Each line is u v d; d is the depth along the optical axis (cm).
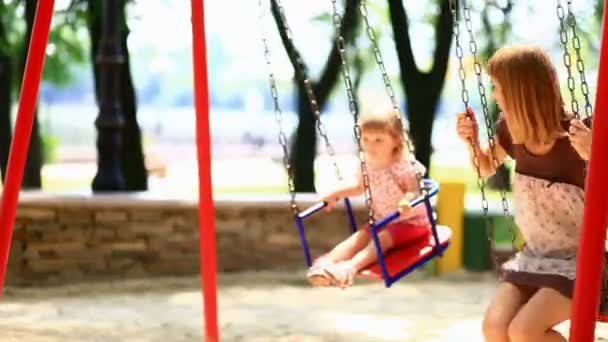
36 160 1670
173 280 1410
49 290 1327
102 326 1072
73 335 1018
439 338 1041
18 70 1717
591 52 1995
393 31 1653
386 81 768
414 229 812
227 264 1477
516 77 655
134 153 1661
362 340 1023
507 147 705
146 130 4816
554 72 662
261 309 1212
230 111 5088
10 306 1199
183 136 4828
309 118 1669
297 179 1680
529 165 671
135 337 1016
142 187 1672
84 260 1395
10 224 759
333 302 1275
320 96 1664
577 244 657
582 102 1892
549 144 659
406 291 1373
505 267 677
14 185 757
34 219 1369
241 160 4294
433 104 1653
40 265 1373
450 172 3158
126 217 1412
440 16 1641
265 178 3328
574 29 669
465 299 1309
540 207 661
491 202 1845
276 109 891
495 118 1778
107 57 1441
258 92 5078
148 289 1345
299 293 1341
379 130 837
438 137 4072
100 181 1465
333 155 888
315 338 1027
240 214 1480
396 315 1182
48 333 1026
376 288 1398
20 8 1722
